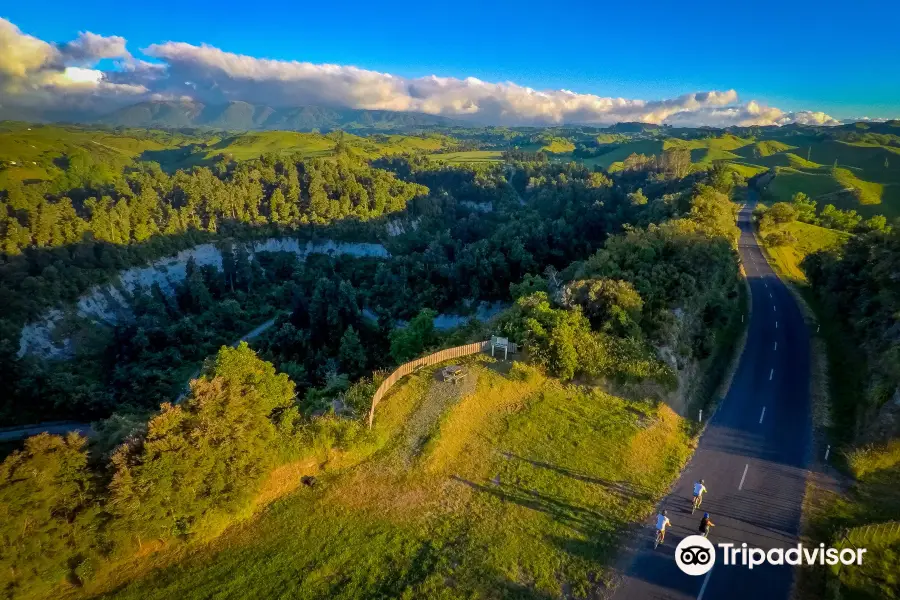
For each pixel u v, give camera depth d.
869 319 50.47
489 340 44.72
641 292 50.47
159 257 131.00
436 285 121.88
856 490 31.30
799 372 47.78
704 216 77.56
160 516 22.25
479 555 24.34
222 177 184.62
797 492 30.97
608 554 25.25
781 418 39.75
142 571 22.39
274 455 27.52
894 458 33.16
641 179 190.38
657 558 25.17
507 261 117.44
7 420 78.69
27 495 19.41
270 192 170.12
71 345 100.69
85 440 22.38
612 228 129.12
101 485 21.80
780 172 175.88
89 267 115.06
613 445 33.84
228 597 21.39
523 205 196.38
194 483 23.19
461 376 38.69
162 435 22.78
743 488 31.14
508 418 35.69
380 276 128.75
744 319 61.16
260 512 26.19
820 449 35.69
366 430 31.38
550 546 25.39
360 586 22.38
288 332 96.50
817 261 75.12
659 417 37.50
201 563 22.98
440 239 153.12
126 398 85.75
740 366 49.06
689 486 31.11
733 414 40.28
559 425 35.38
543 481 30.09
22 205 116.81
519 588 22.75
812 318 61.72
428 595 21.88
